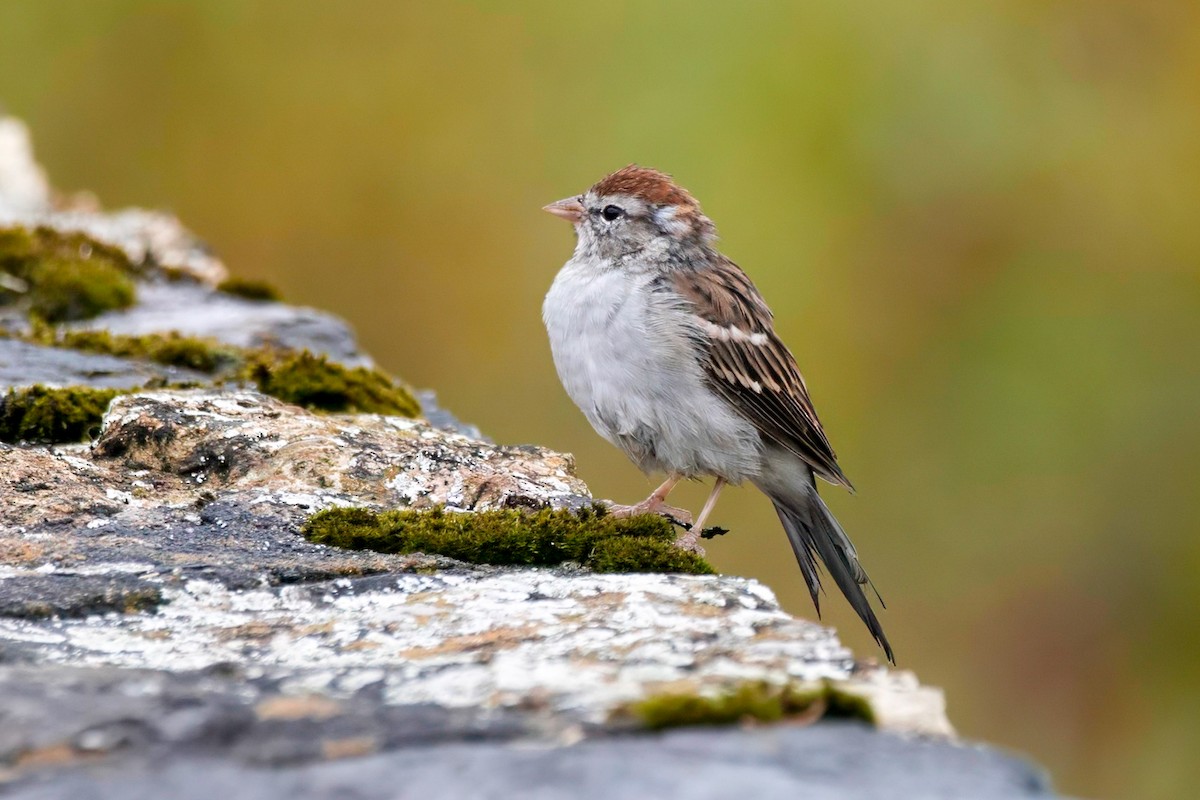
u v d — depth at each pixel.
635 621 4.15
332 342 8.64
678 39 14.73
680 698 3.26
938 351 14.73
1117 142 15.02
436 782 2.84
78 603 4.26
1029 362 14.77
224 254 15.52
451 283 15.24
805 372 14.28
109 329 8.55
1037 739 14.12
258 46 15.46
